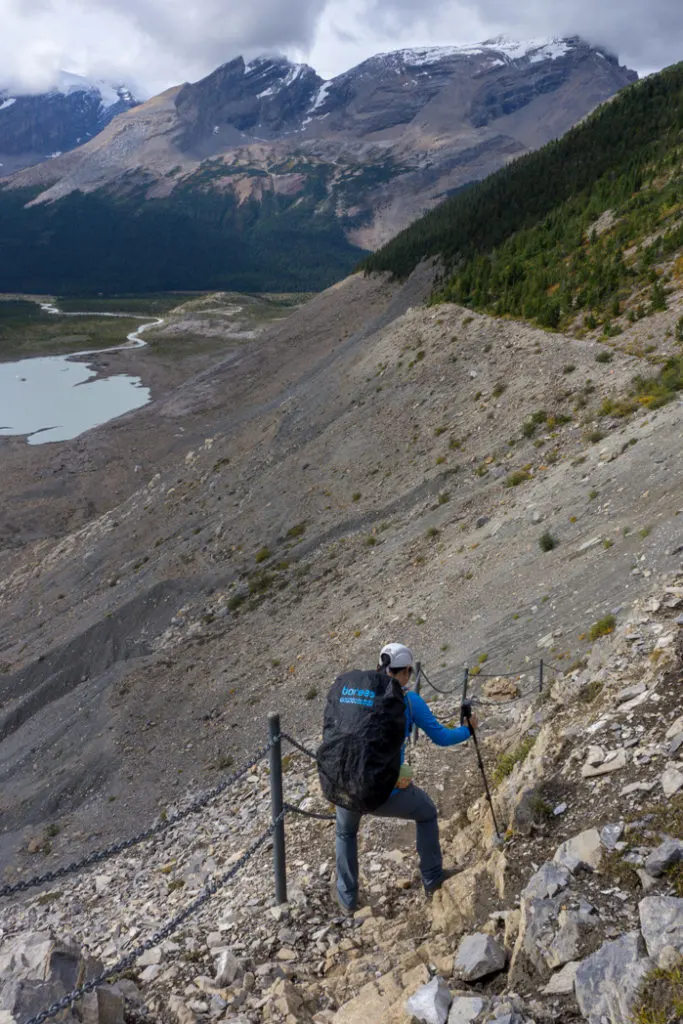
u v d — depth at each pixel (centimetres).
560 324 4047
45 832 2238
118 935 923
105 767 2456
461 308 4825
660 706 629
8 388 13738
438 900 592
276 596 3100
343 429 4375
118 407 12156
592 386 3161
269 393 9588
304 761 1423
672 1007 343
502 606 1775
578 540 1866
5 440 9844
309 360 10112
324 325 10938
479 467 3142
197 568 3847
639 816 504
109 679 3022
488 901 535
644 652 755
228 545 3900
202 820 1406
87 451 8781
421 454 3634
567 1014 379
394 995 471
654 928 392
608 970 381
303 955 614
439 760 1031
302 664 2361
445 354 4372
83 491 7606
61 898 1274
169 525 4756
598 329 3753
